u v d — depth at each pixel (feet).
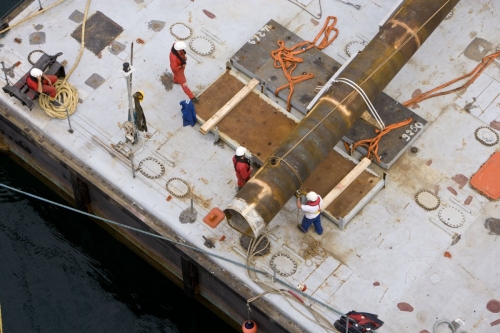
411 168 83.82
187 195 80.69
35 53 88.69
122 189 80.59
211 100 85.35
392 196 82.02
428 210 81.30
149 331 83.25
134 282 86.17
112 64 88.48
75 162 81.92
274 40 89.76
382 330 74.64
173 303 85.05
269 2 94.07
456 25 93.50
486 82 89.71
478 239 79.92
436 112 87.56
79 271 86.28
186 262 78.38
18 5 92.17
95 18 91.20
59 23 90.84
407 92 88.74
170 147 83.51
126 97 86.48
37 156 87.66
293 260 77.66
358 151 84.38
